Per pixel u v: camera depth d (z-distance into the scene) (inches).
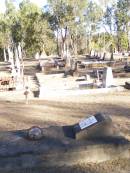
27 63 1967.3
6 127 375.9
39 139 227.6
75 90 658.2
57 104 533.6
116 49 2667.3
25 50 2667.3
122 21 2246.6
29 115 443.8
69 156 215.2
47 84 876.0
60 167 213.6
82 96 620.1
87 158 216.7
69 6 2139.5
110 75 705.6
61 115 437.4
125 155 219.5
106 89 655.1
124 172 205.6
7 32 2294.5
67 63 1448.1
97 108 480.7
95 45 2859.3
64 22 2187.5
